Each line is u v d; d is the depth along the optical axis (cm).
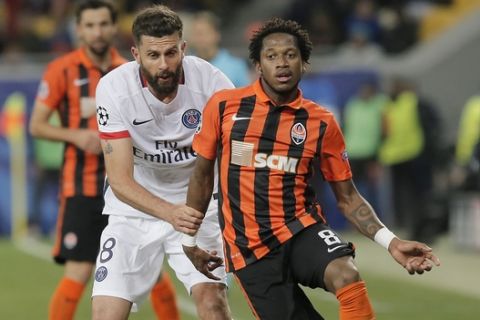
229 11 6962
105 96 1967
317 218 1839
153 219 2031
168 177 2062
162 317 2452
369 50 5703
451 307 3186
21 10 6519
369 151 5256
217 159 1883
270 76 1786
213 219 2069
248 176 1820
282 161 1816
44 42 5875
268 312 1827
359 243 4922
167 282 2444
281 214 1816
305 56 1816
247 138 1819
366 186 5306
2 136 5241
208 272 1934
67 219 2500
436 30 6419
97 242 2500
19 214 5256
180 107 1988
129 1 6638
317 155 1839
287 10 6366
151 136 1995
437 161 5156
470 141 4644
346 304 1748
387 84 5528
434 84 5825
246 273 1838
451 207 4703
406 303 3262
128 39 5675
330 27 6109
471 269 4028
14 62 5388
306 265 1791
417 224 4784
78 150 2522
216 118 1839
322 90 5288
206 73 2011
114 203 2056
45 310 3127
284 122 1816
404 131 5125
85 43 2558
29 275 3903
